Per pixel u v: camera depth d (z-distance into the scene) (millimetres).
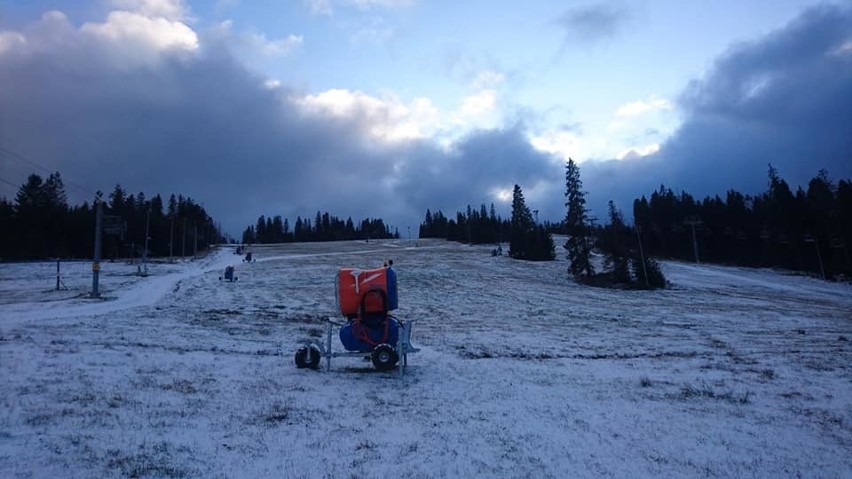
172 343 17938
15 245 83688
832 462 7605
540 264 79750
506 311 36312
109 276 53406
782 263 91625
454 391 11828
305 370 14062
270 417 8930
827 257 85000
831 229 80625
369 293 14547
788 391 12719
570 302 43219
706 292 54406
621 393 12086
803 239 85125
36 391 9625
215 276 55938
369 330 14578
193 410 9094
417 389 11945
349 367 14883
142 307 30828
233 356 16109
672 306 41906
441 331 25703
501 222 141875
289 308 34281
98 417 8227
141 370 12562
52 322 22000
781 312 38938
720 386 13242
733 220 103938
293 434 8047
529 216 101938
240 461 6789
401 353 13711
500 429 8766
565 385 12922
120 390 10219
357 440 7906
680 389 12750
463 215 159000
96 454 6625
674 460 7488
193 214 134250
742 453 7906
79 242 93250
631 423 9391
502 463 7125
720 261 100562
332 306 36406
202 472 6324
